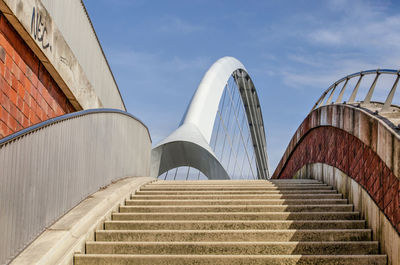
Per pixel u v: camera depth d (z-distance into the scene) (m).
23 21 7.74
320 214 8.32
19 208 5.28
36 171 5.82
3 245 4.85
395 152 6.59
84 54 12.45
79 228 6.61
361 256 6.43
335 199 9.43
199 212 8.70
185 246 6.75
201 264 6.26
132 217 8.22
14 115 7.93
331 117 11.05
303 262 6.31
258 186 11.44
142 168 14.94
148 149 16.59
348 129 9.36
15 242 5.18
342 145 10.20
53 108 10.48
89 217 7.14
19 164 5.27
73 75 11.24
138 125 13.80
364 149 8.40
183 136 32.09
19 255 5.24
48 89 10.03
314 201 9.36
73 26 11.26
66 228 6.27
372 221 7.59
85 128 8.12
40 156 5.95
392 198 6.70
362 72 10.58
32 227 5.70
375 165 7.66
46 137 6.17
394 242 6.50
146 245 6.73
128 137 12.17
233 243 6.78
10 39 7.71
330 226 7.85
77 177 7.68
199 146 30.89
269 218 8.29
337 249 6.88
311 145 14.27
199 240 7.25
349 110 9.35
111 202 8.52
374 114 8.16
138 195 10.09
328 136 11.79
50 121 6.20
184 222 7.79
